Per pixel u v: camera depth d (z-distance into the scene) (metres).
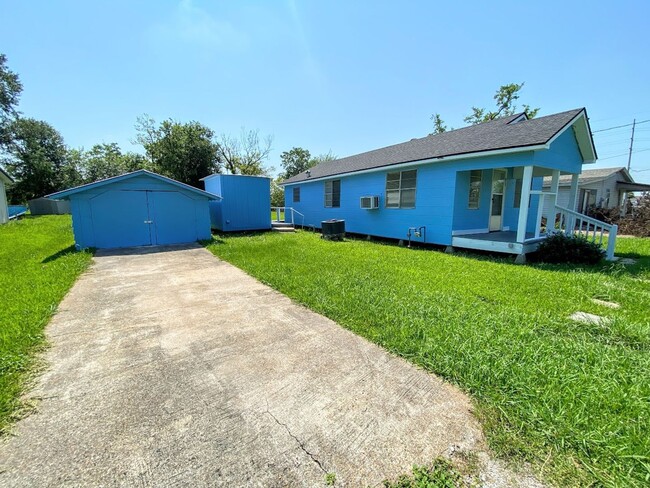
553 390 1.99
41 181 27.72
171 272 5.88
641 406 1.81
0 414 1.85
